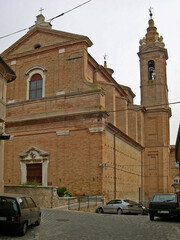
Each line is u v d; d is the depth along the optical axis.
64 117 29.45
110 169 29.42
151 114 46.19
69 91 30.69
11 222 11.36
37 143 30.47
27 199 13.23
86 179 27.50
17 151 31.30
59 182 28.55
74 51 31.39
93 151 27.69
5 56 34.91
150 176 44.22
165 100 46.94
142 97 47.41
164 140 45.00
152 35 50.09
